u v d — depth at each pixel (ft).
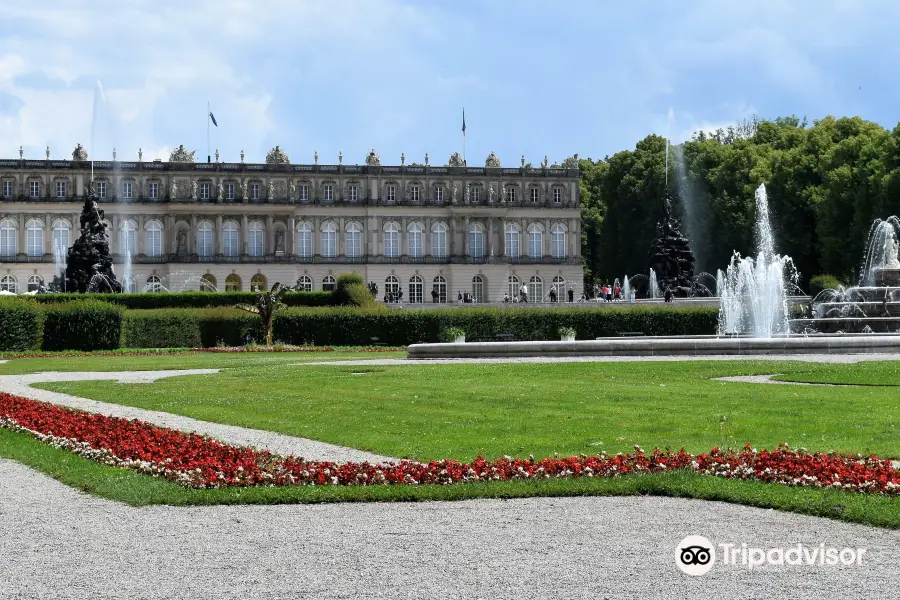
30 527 57.31
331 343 260.42
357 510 61.11
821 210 396.57
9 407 105.19
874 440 82.02
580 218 556.51
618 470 68.33
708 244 483.92
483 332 262.67
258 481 66.90
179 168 524.52
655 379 136.77
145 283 520.83
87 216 354.13
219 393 126.62
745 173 462.60
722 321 272.31
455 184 545.85
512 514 59.47
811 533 54.49
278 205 529.45
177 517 59.67
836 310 254.68
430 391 123.95
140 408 112.78
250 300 325.21
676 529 55.52
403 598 44.75
